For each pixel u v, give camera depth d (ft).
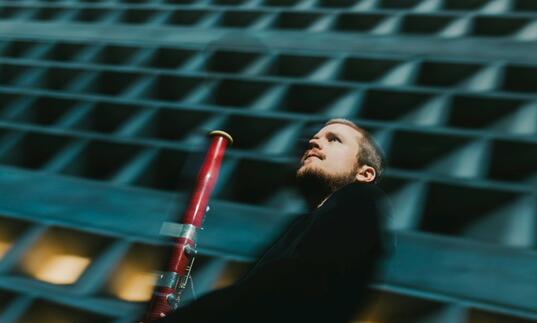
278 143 18.56
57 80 25.49
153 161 18.52
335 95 20.75
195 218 7.13
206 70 24.89
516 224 13.42
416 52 22.58
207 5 32.30
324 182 5.90
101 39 28.60
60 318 12.32
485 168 15.66
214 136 8.18
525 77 20.01
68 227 15.11
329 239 4.37
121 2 34.45
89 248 14.67
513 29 24.02
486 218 14.06
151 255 13.88
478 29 24.66
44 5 34.65
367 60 22.38
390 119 19.49
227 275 13.01
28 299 12.68
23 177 18.19
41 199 16.92
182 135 20.61
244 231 14.47
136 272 13.73
